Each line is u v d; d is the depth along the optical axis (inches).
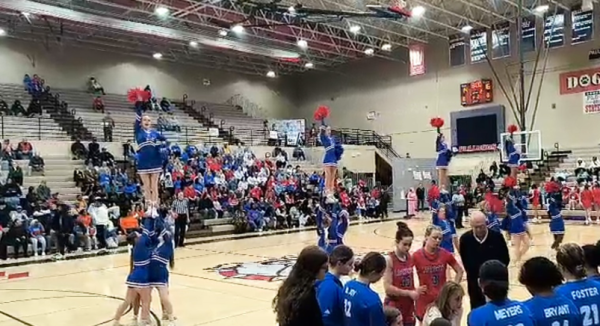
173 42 1138.0
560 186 887.1
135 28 900.6
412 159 1211.9
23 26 1015.0
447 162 501.4
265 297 375.6
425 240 219.8
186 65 1318.9
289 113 1496.1
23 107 994.7
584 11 1022.4
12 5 755.4
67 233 627.8
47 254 624.7
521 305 127.1
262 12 940.0
